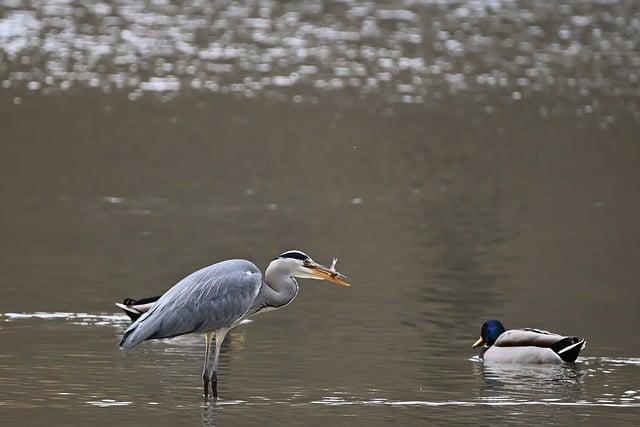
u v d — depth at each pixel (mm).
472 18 53625
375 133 34188
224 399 13641
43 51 45531
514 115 36938
